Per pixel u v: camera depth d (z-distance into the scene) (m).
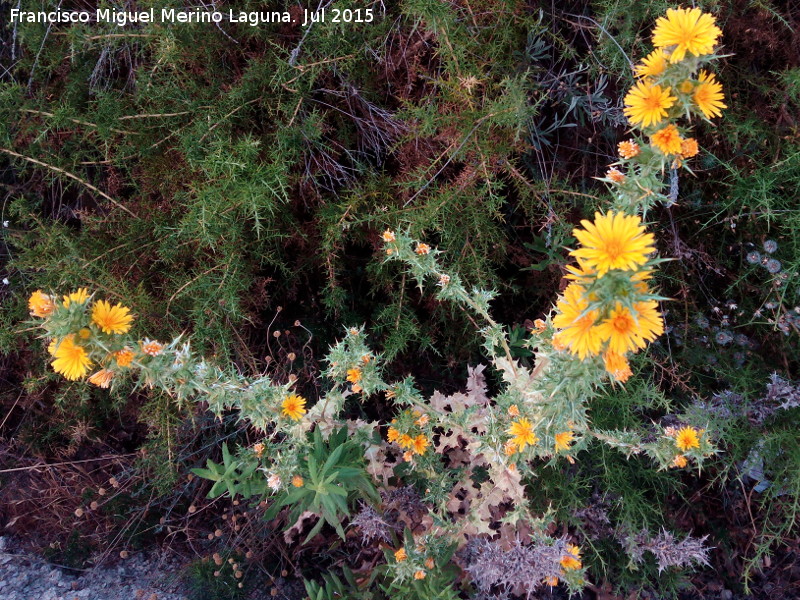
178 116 0.76
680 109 0.43
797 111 0.73
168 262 0.77
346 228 0.76
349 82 0.75
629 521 0.69
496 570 0.59
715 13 0.70
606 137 0.77
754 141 0.73
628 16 0.68
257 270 0.79
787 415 0.72
